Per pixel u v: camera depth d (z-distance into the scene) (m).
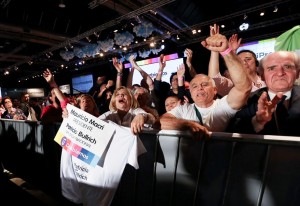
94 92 6.42
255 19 7.45
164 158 1.62
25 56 11.68
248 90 1.55
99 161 1.80
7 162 4.21
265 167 1.19
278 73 1.71
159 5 5.36
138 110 2.10
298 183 1.09
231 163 1.32
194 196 1.46
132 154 1.66
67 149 1.95
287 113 1.72
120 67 3.71
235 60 1.49
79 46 9.55
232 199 1.31
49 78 2.73
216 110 1.78
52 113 3.53
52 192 2.96
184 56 9.41
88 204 1.89
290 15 6.51
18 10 6.62
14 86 18.75
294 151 1.11
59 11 6.81
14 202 2.98
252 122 1.70
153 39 8.38
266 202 1.19
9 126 3.96
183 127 1.50
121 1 6.03
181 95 3.43
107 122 1.78
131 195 1.86
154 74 10.07
